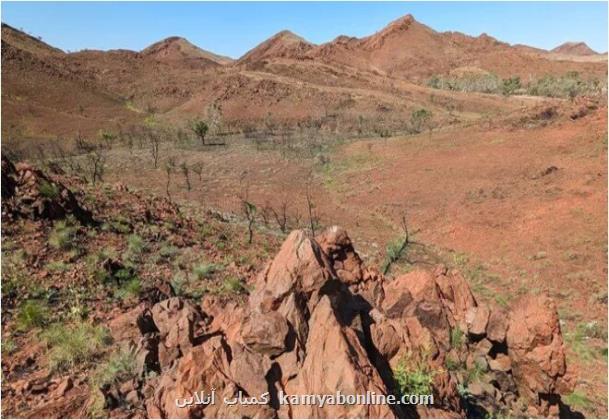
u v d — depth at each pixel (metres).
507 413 11.81
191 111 138.50
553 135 59.78
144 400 9.20
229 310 11.75
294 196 56.50
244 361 8.70
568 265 32.09
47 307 13.02
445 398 10.14
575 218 38.09
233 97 139.88
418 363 10.01
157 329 11.72
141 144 87.38
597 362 21.28
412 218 46.28
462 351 13.55
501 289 30.33
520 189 46.75
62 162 68.38
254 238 30.44
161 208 29.44
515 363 13.21
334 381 7.99
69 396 9.41
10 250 15.64
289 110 129.62
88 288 14.52
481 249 37.53
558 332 12.88
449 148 65.12
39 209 18.33
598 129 56.22
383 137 82.75
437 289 15.32
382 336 10.24
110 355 10.77
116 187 31.28
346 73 180.00
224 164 70.19
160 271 18.02
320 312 9.20
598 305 26.84
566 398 16.77
